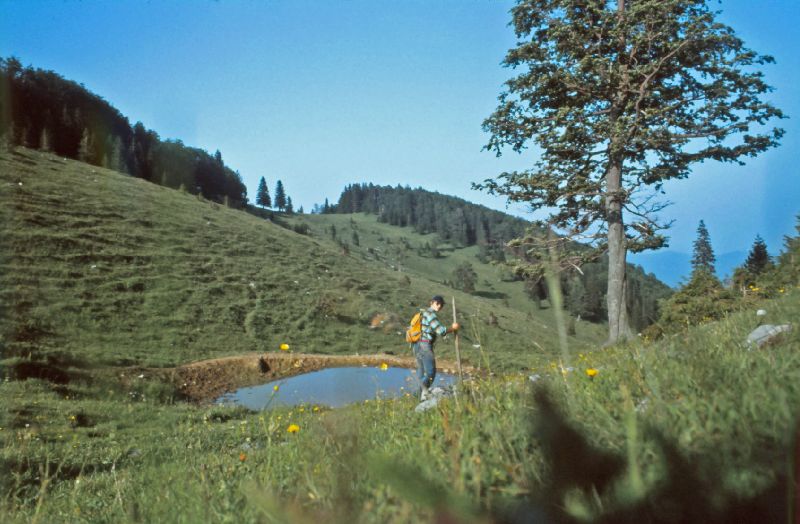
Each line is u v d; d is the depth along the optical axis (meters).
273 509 0.73
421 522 1.16
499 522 0.92
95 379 21.17
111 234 53.84
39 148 72.19
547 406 0.94
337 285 61.97
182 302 44.16
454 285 136.50
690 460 1.23
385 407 3.73
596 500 0.94
